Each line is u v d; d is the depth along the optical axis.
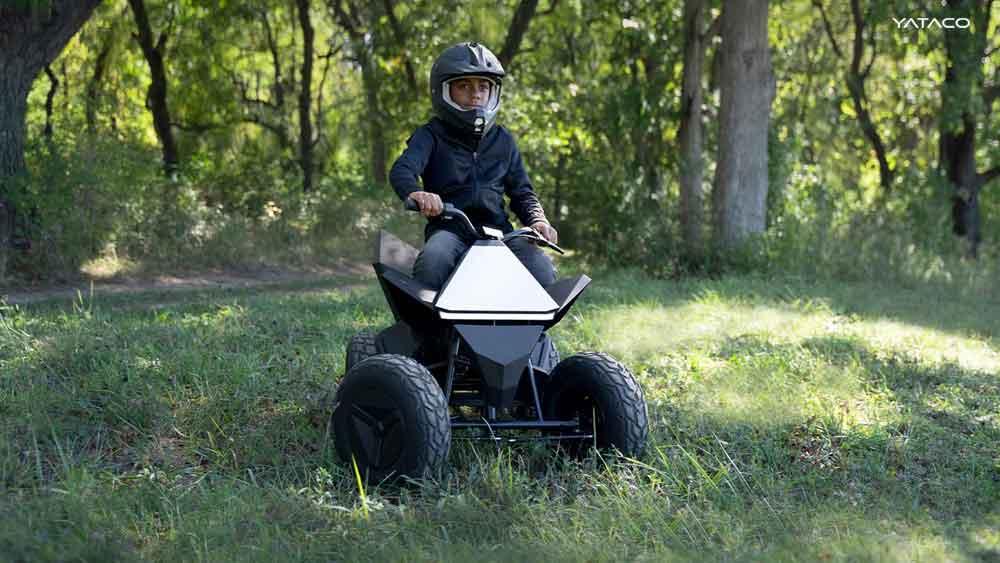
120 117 25.98
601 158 22.78
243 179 22.53
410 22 23.09
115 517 4.00
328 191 23.14
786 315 10.92
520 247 5.16
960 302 13.96
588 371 4.87
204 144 25.50
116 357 6.68
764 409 6.08
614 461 4.71
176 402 5.91
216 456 5.08
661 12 21.31
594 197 21.67
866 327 10.16
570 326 9.32
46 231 14.44
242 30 27.27
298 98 27.38
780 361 7.60
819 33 28.14
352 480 4.54
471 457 4.93
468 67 5.12
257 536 3.89
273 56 28.55
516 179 5.51
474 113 5.16
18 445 4.99
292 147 26.56
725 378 6.99
